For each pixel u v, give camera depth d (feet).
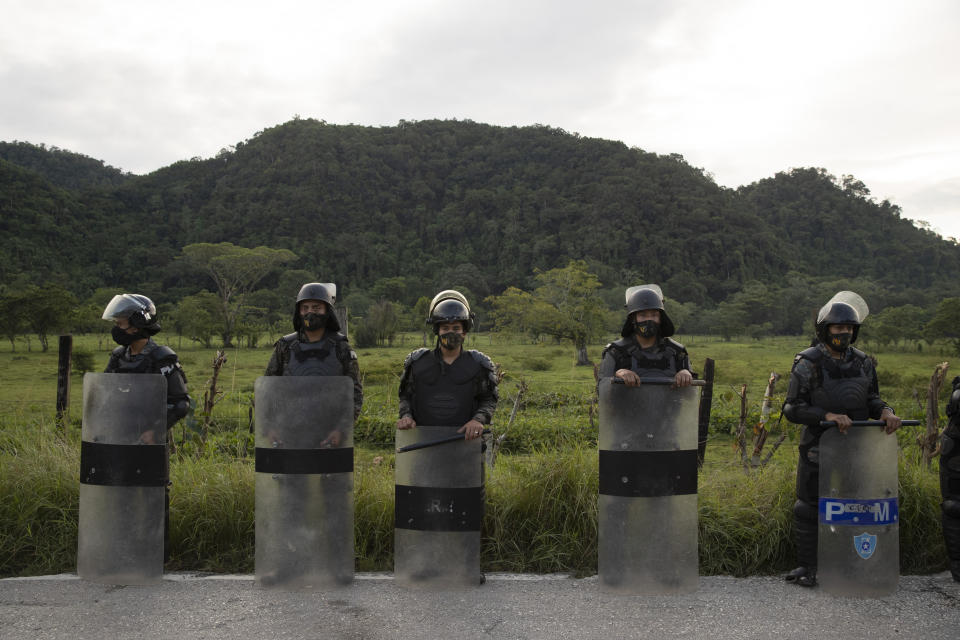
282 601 11.43
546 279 145.69
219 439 24.12
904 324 230.68
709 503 13.98
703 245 546.26
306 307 13.12
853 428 11.84
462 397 12.50
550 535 13.66
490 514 14.02
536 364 107.65
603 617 10.77
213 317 225.97
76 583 12.30
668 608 11.16
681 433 11.95
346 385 12.17
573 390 61.11
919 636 10.09
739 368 104.78
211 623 10.52
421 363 12.69
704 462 20.71
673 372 12.97
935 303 414.82
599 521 11.96
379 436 34.22
